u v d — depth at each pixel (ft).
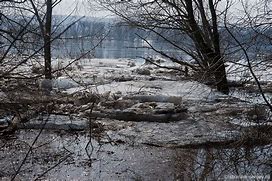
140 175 19.36
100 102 32.22
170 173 19.69
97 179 18.67
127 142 24.35
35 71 23.50
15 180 18.08
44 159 21.04
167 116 29.50
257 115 23.08
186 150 23.02
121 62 82.07
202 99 35.53
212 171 19.66
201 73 33.83
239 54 21.76
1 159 20.89
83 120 27.76
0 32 16.62
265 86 28.19
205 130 26.35
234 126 26.35
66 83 37.83
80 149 22.93
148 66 67.92
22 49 17.88
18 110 25.94
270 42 21.03
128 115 29.63
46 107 28.50
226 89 37.58
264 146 21.76
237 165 20.20
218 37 38.22
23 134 25.26
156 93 37.88
